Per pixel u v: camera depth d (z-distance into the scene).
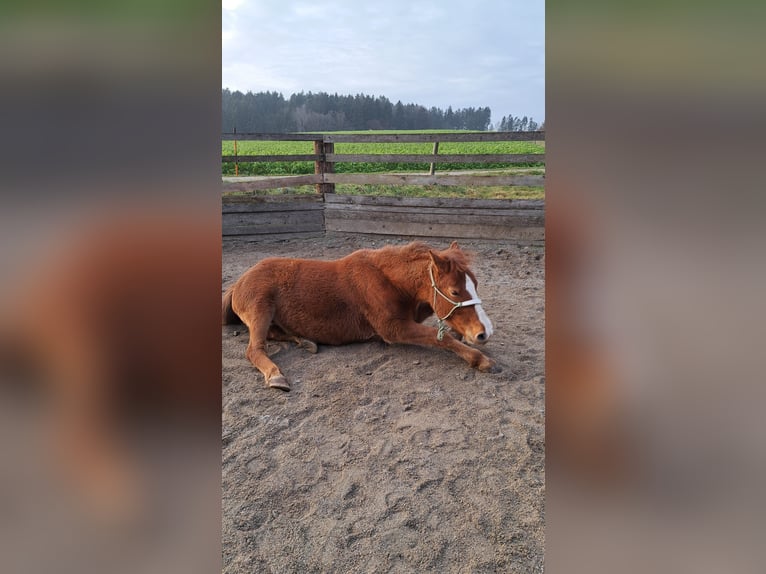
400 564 1.91
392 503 2.25
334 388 3.33
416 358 3.79
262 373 3.55
